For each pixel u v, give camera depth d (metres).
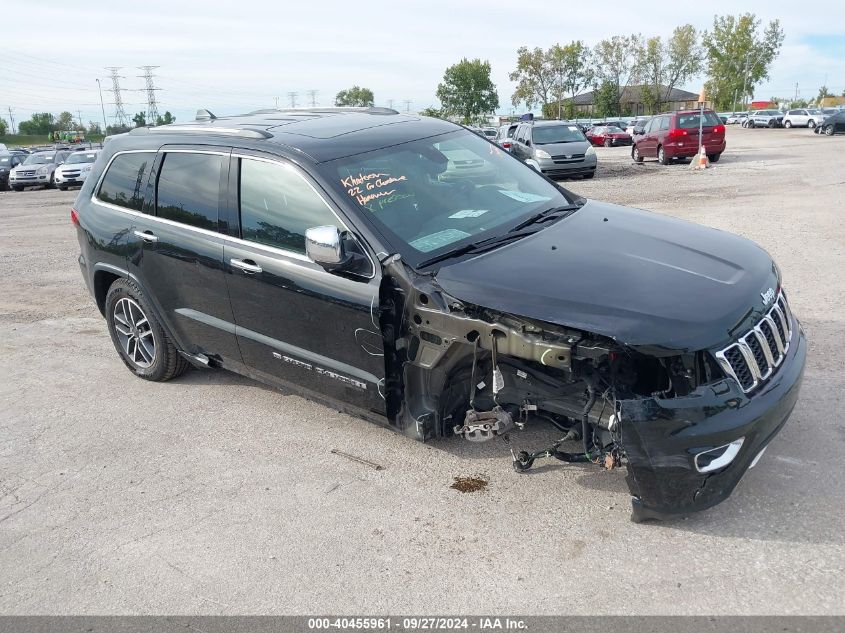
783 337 3.44
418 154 4.40
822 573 2.87
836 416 4.05
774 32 84.06
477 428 3.57
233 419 4.80
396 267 3.60
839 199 11.74
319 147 4.22
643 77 89.00
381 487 3.80
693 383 3.01
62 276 9.79
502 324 3.28
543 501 3.54
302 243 4.02
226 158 4.48
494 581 3.01
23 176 27.94
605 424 3.34
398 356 3.72
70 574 3.29
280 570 3.20
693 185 15.30
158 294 5.00
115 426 4.82
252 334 4.45
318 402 4.34
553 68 91.50
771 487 3.46
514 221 4.11
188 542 3.46
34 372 5.96
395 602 2.94
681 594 2.82
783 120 51.25
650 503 3.10
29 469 4.32
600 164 24.95
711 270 3.42
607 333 2.96
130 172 5.20
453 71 95.75
